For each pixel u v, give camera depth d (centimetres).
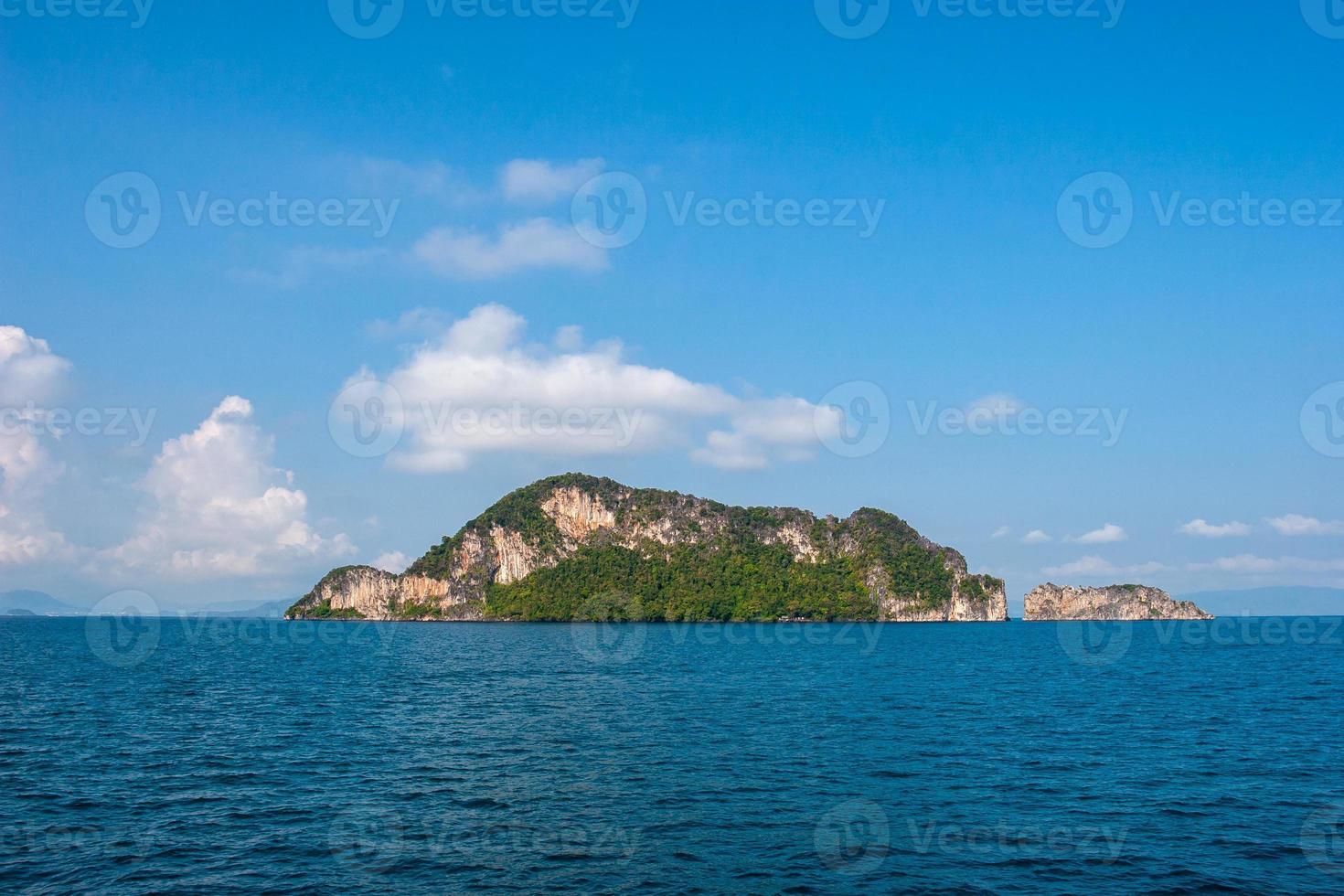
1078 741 4369
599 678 7925
